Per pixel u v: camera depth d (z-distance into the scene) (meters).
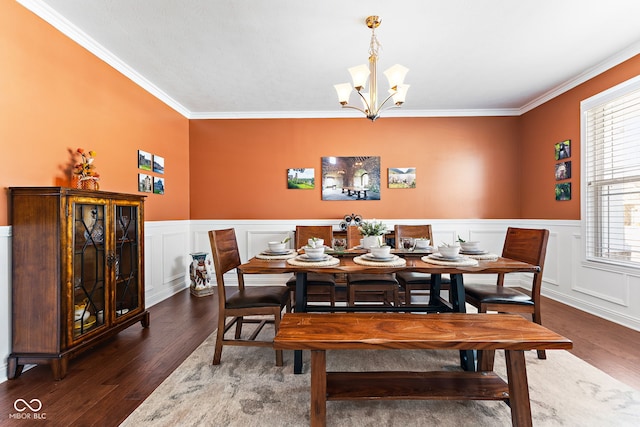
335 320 1.61
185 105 4.25
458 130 4.45
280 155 4.51
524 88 3.69
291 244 4.46
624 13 2.29
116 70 3.01
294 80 3.46
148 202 3.54
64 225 1.96
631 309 2.79
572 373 1.99
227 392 1.79
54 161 2.33
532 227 4.16
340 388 1.50
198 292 3.89
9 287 1.95
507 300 2.15
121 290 2.56
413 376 1.62
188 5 2.21
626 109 2.89
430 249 2.58
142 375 1.99
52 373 1.98
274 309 2.12
